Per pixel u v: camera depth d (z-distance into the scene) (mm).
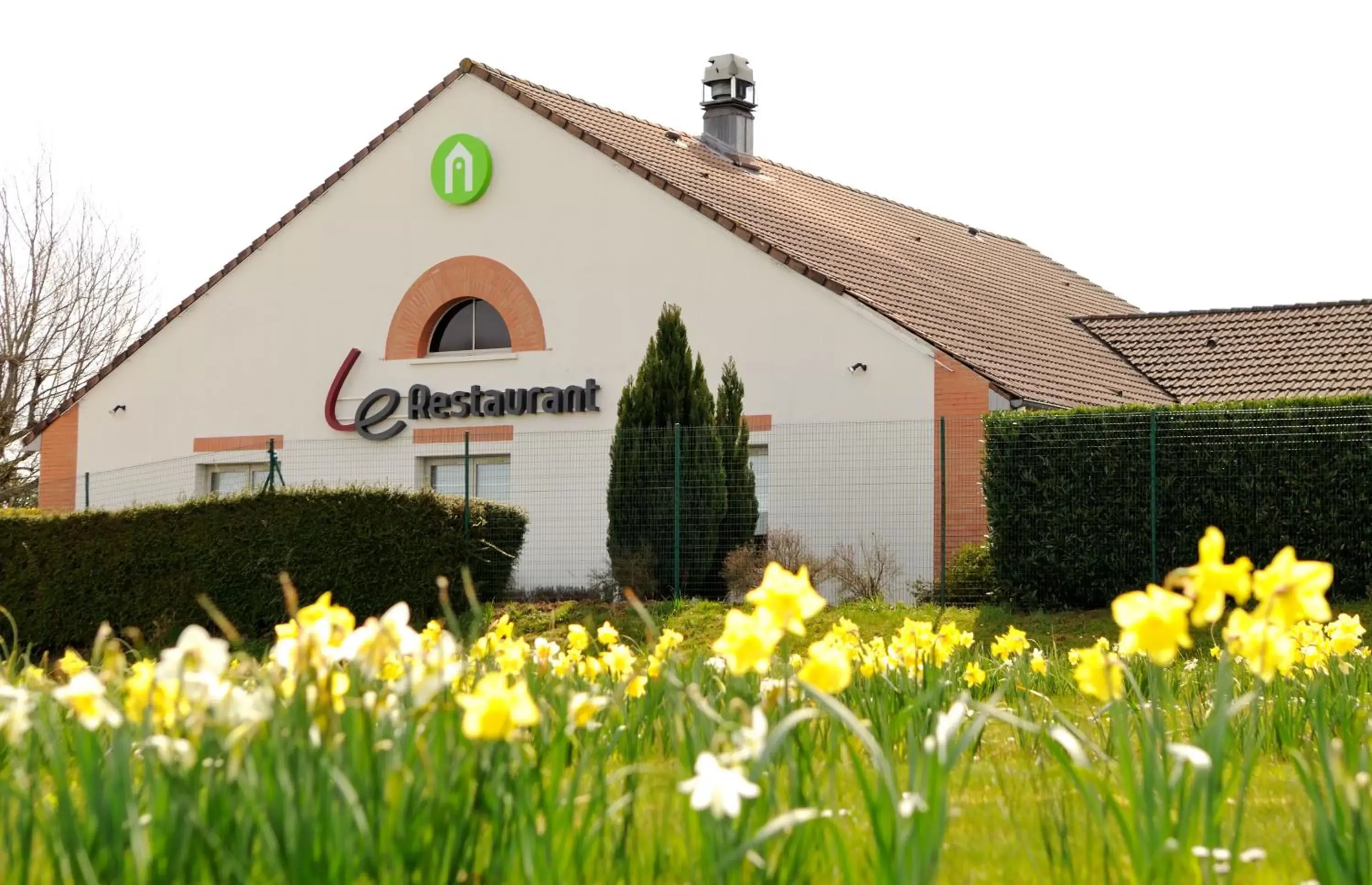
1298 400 17234
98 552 19094
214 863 3715
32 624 19141
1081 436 18000
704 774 3398
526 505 24297
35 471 35000
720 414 20422
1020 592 18188
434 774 3822
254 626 18703
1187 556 17531
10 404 34719
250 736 3926
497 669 6438
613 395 23844
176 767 3777
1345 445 17000
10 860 3971
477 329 25641
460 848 3787
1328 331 26625
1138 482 17750
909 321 22375
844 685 3693
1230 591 3564
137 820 3717
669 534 20062
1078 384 24312
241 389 27031
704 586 19938
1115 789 5445
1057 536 18016
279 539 18766
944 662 7219
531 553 24141
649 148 26219
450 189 25328
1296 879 4332
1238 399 25203
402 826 3713
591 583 22406
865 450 21641
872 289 23578
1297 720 6547
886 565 19953
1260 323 27750
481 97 25281
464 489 24891
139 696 4023
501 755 3938
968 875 4359
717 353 23000
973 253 31188
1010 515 18250
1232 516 17375
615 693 4727
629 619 18219
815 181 30328
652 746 6273
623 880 4012
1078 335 28094
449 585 18781
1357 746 6078
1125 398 25109
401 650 4281
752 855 3654
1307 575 3582
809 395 22188
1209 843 3928
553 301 24469
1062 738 4156
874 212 30172
